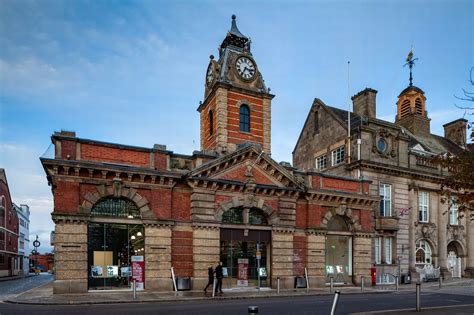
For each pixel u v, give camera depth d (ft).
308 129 136.05
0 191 166.20
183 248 74.79
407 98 145.79
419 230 116.16
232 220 81.61
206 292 71.15
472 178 43.09
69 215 64.85
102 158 69.56
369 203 98.78
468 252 128.26
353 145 111.55
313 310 50.44
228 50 99.71
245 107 97.14
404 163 115.96
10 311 47.32
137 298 60.39
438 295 75.10
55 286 63.36
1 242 166.81
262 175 85.35
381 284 100.99
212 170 78.43
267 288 82.07
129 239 71.00
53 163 64.18
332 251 94.32
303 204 90.53
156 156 73.82
